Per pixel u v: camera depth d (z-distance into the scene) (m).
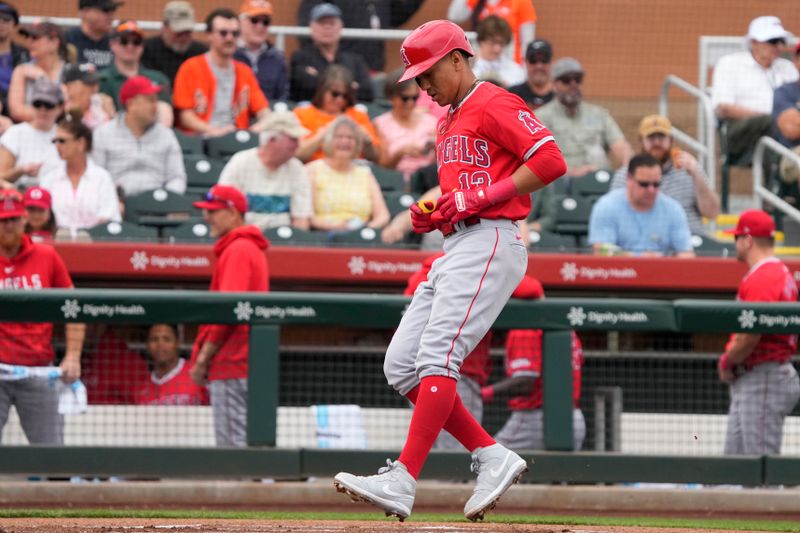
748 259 24.67
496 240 14.03
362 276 29.42
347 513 22.00
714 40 41.22
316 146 32.88
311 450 22.66
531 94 35.75
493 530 16.09
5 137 31.05
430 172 33.38
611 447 24.64
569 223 32.84
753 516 23.06
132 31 33.34
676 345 25.70
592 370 25.30
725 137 37.25
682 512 22.97
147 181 31.59
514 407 23.52
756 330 22.84
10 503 22.41
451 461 22.69
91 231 29.52
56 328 24.09
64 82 32.94
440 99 14.40
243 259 23.55
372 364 26.11
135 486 22.56
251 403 22.55
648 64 41.56
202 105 34.19
